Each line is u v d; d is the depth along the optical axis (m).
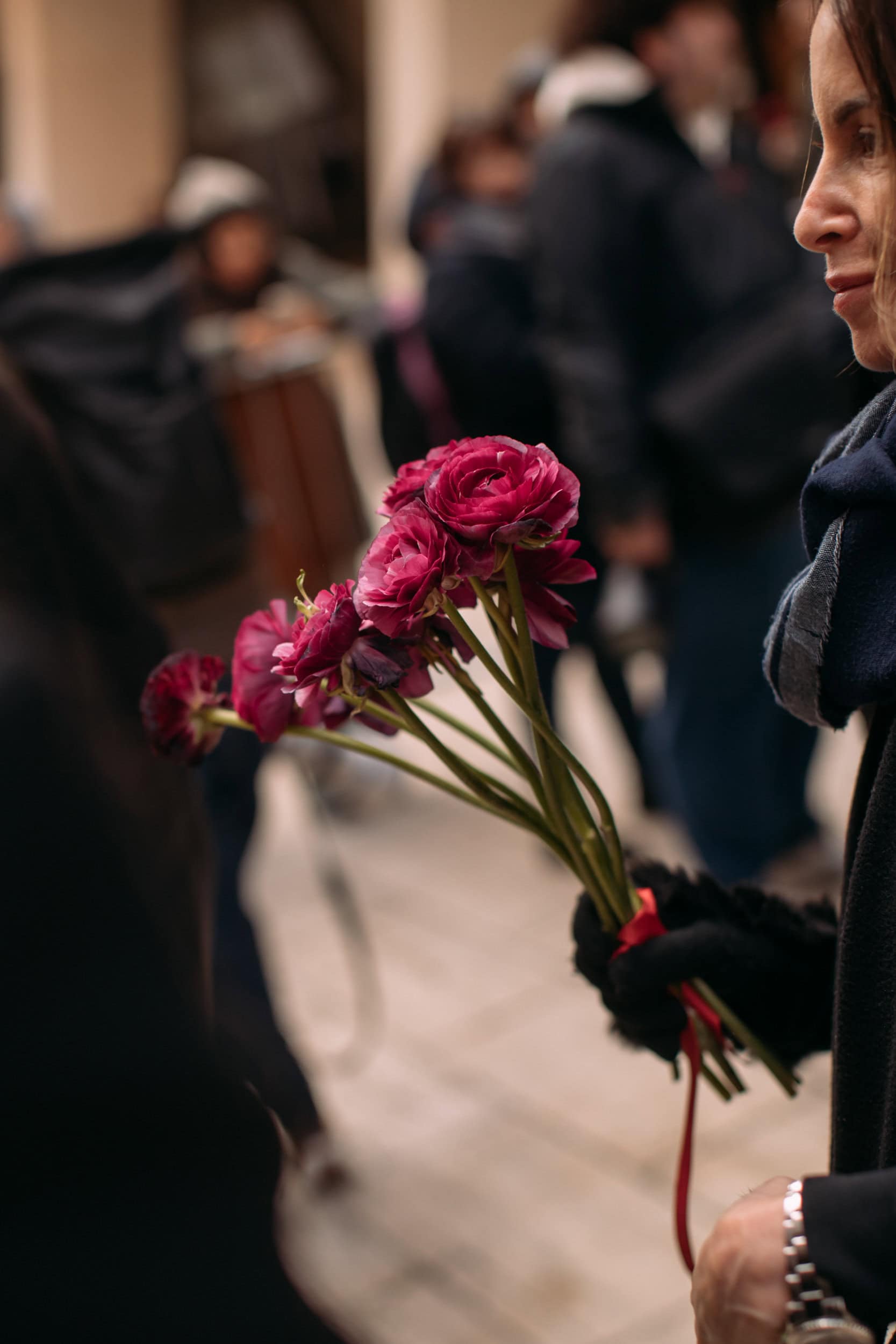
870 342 0.82
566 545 0.88
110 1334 0.65
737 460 2.66
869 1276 0.76
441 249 3.10
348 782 3.83
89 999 0.67
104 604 0.95
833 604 0.82
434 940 3.04
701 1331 0.82
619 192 2.65
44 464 0.91
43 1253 0.64
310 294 3.64
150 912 0.73
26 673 0.71
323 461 3.16
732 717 2.89
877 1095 0.86
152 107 6.91
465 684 0.94
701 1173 2.25
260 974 2.21
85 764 0.72
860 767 0.89
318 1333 0.73
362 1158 2.33
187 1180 0.68
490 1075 2.55
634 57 2.69
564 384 2.73
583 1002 2.77
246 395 3.09
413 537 0.85
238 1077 0.76
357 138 6.83
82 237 7.06
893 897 0.84
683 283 2.68
